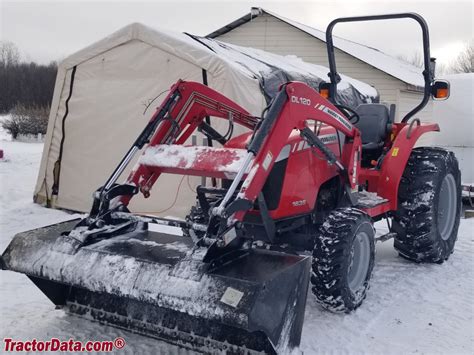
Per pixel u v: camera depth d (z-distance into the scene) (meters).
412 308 3.85
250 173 3.04
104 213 3.34
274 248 4.04
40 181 7.60
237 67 6.59
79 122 7.20
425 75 4.66
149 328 3.10
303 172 3.75
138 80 6.79
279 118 3.21
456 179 5.04
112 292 2.79
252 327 2.44
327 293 3.43
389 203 4.46
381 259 5.05
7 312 3.61
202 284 2.61
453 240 5.04
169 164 3.44
